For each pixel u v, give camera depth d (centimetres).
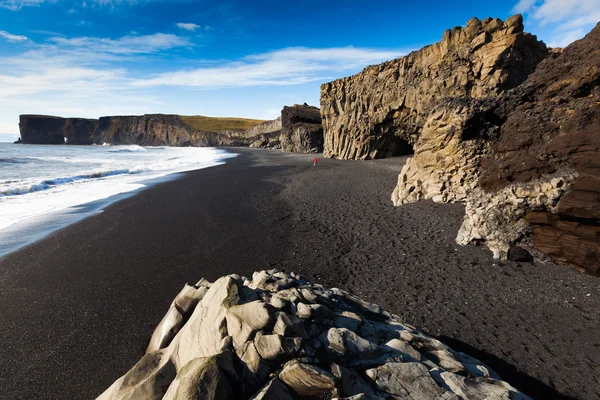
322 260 1053
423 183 1584
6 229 1395
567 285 761
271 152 7619
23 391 530
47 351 629
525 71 2470
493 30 2391
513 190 968
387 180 2250
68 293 865
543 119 953
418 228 1237
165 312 770
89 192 2242
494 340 626
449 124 1439
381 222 1359
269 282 575
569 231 827
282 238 1277
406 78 3228
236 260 1081
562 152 858
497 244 955
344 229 1326
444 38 2723
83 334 684
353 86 4041
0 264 1048
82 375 564
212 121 17262
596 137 791
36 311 778
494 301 748
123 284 915
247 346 394
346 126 4231
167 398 347
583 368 544
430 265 948
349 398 320
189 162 5056
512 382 527
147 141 16538
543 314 685
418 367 386
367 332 463
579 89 929
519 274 840
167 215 1647
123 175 3272
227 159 5697
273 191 2262
